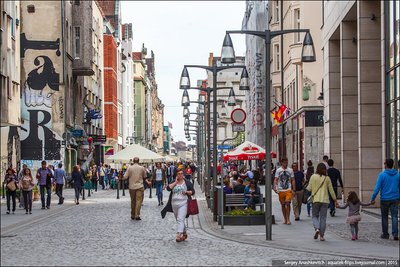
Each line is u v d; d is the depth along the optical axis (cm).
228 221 2767
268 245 2036
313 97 6512
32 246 2005
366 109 3631
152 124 19225
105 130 10319
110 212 3562
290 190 2808
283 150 7906
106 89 10319
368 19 3622
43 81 6731
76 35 7469
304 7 6738
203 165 7069
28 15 6750
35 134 6681
